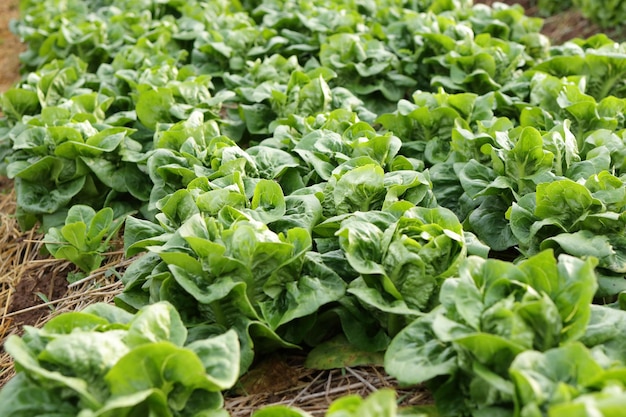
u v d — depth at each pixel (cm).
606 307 149
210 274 155
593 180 168
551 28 360
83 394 133
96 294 193
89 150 202
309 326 159
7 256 222
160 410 137
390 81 246
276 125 217
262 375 161
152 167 192
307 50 266
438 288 153
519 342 136
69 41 274
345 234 155
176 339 143
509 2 399
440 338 137
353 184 172
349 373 161
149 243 168
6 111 236
